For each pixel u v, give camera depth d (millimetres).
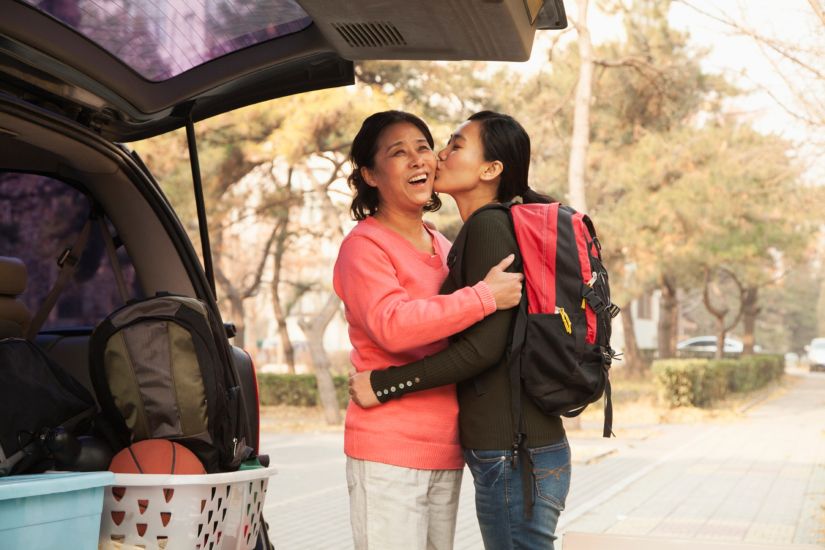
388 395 2914
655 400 25359
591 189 24406
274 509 9898
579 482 11508
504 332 2869
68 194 3654
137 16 2895
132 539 2568
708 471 12516
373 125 3170
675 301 38000
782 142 21594
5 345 2758
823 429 18750
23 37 2812
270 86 3258
